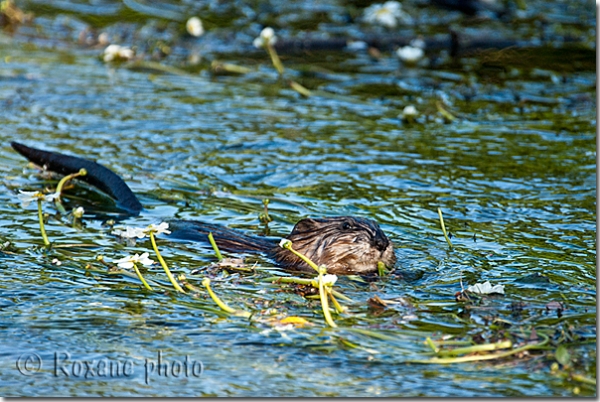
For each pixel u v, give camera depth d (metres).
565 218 11.21
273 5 23.09
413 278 9.39
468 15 22.50
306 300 8.84
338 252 9.73
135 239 10.52
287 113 16.03
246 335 8.09
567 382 7.23
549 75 18.39
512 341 7.84
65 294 8.93
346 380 7.30
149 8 22.75
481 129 15.26
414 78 18.22
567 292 8.94
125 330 8.19
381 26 21.42
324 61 19.36
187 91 17.22
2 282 9.16
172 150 13.97
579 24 21.91
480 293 8.86
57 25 21.31
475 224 11.02
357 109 16.33
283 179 12.81
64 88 17.03
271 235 10.73
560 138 14.76
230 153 13.90
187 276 9.41
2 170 12.96
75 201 11.87
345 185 12.54
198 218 11.28
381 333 8.07
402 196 12.09
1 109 15.60
